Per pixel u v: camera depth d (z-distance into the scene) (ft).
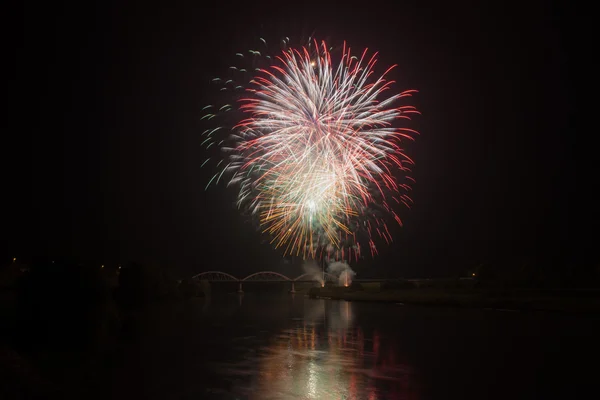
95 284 120.57
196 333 106.73
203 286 355.15
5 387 46.83
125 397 50.16
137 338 98.22
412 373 61.87
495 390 52.95
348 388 53.88
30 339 88.48
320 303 236.02
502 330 106.63
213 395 50.96
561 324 117.08
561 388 53.83
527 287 232.12
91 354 77.71
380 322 129.39
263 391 52.60
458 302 187.73
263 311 178.19
